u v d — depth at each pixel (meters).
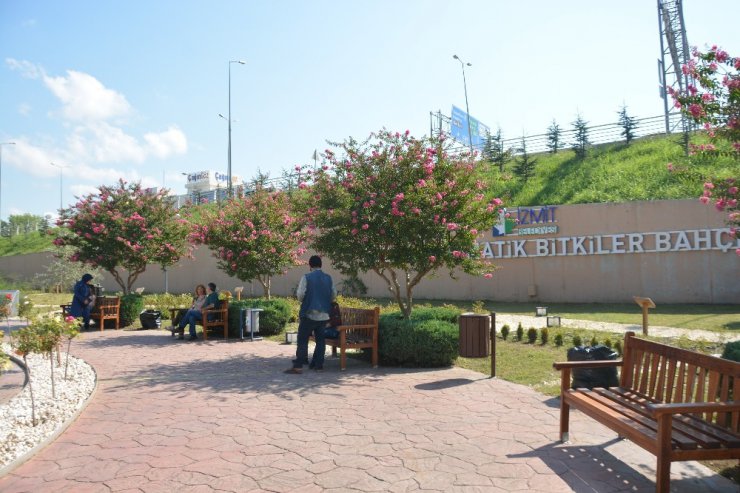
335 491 3.80
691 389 4.12
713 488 3.78
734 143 5.65
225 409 6.09
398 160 9.40
